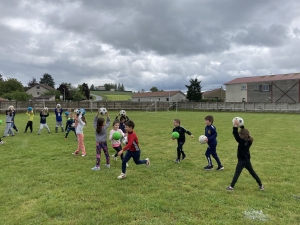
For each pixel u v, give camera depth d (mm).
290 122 19484
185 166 6457
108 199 4242
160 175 5672
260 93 44281
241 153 4660
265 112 37938
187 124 17625
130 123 5301
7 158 7230
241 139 4578
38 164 6609
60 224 3432
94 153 8086
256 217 3604
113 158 7293
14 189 4742
